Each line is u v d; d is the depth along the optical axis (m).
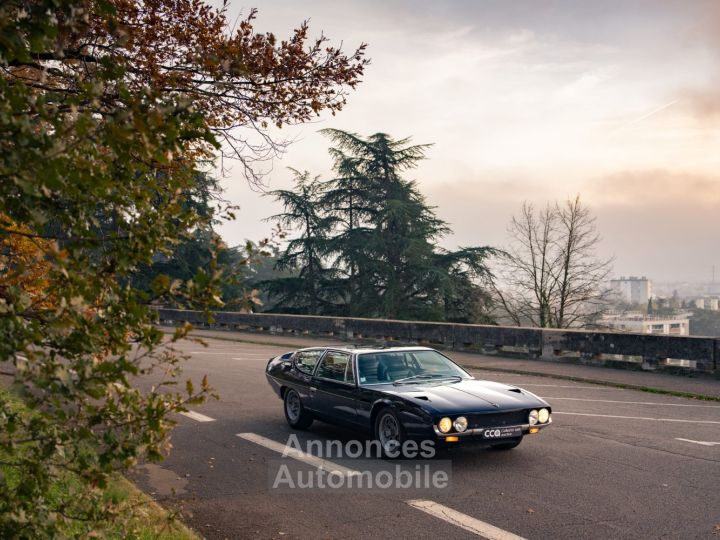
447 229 39.22
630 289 181.00
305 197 43.09
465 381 9.93
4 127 2.87
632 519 6.60
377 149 41.16
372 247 38.00
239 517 6.83
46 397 3.32
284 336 32.59
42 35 3.15
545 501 7.22
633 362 19.27
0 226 3.38
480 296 38.50
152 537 5.61
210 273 3.64
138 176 3.89
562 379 17.84
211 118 8.74
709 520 6.55
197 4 8.12
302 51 8.59
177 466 8.80
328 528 6.49
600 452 9.42
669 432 10.79
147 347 3.51
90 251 3.76
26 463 3.39
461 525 6.51
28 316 3.37
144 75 8.02
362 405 9.54
